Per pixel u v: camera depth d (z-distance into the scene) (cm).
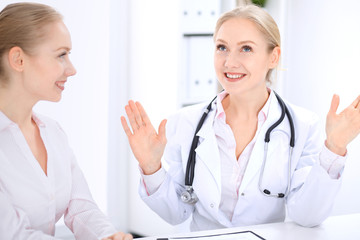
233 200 134
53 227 109
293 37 270
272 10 271
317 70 256
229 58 125
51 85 102
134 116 120
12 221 94
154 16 266
